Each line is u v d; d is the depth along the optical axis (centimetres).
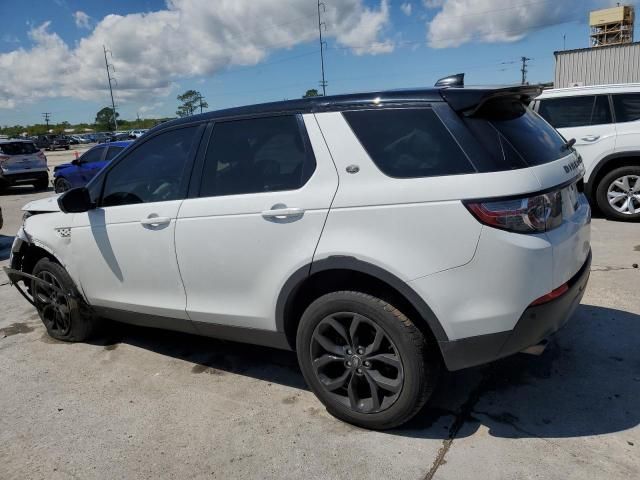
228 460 278
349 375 292
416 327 269
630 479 243
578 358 355
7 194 1756
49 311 452
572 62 2359
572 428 284
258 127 315
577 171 303
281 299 300
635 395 310
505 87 264
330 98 296
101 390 362
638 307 427
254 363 388
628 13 5019
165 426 313
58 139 6297
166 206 343
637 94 703
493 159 253
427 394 273
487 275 249
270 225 296
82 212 391
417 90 278
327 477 259
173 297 352
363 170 274
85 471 278
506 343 258
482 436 282
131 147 377
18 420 330
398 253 261
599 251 583
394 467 263
